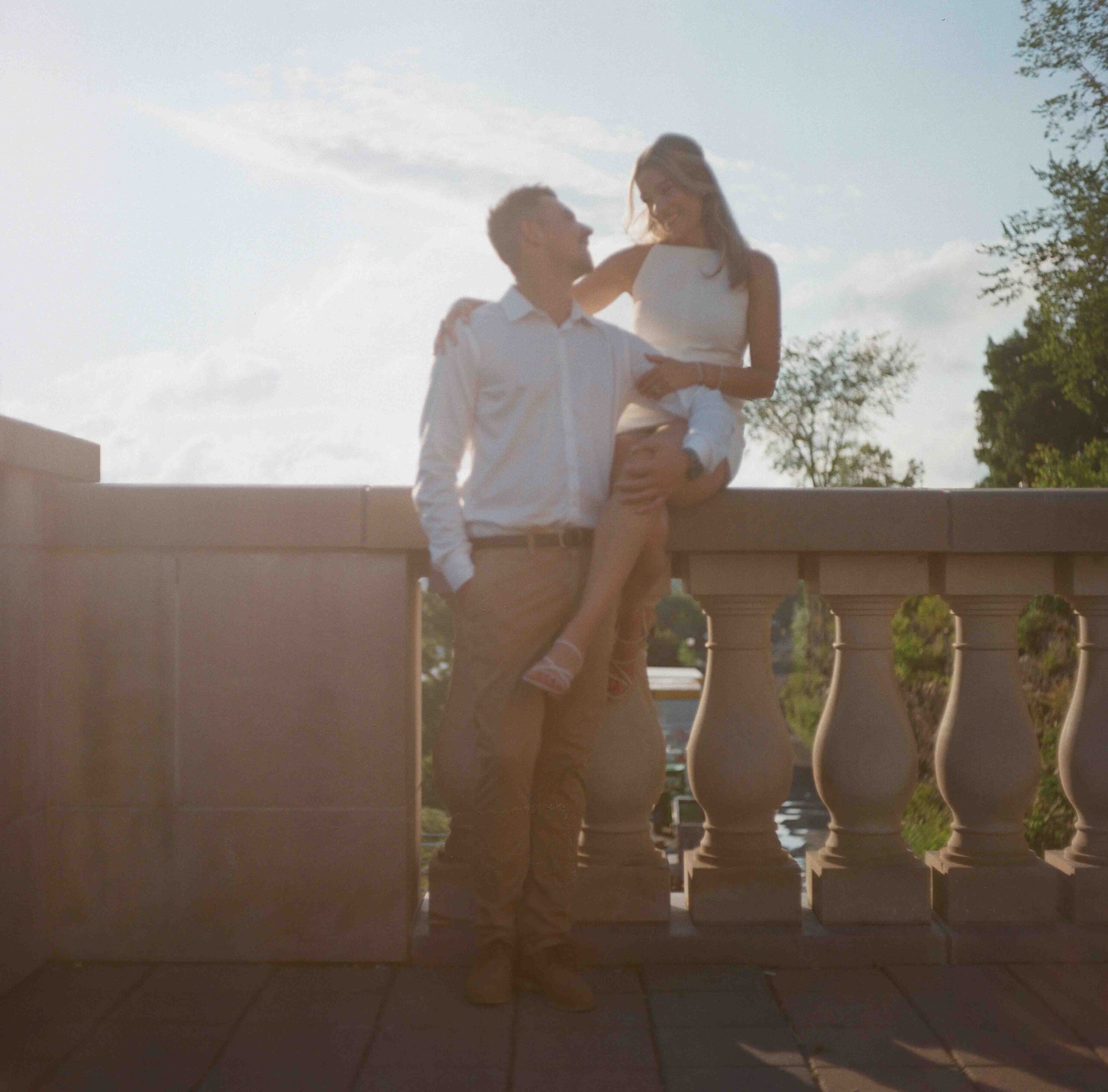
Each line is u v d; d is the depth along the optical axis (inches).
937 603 756.0
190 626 135.0
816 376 1615.4
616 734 135.6
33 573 130.2
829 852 138.1
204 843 134.7
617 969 132.3
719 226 129.7
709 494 126.5
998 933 133.4
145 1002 122.6
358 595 134.7
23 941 128.0
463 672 136.7
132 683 135.1
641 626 131.0
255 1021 117.3
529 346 114.2
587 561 115.5
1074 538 132.6
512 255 115.4
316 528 133.1
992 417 1471.5
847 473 1626.5
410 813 137.6
